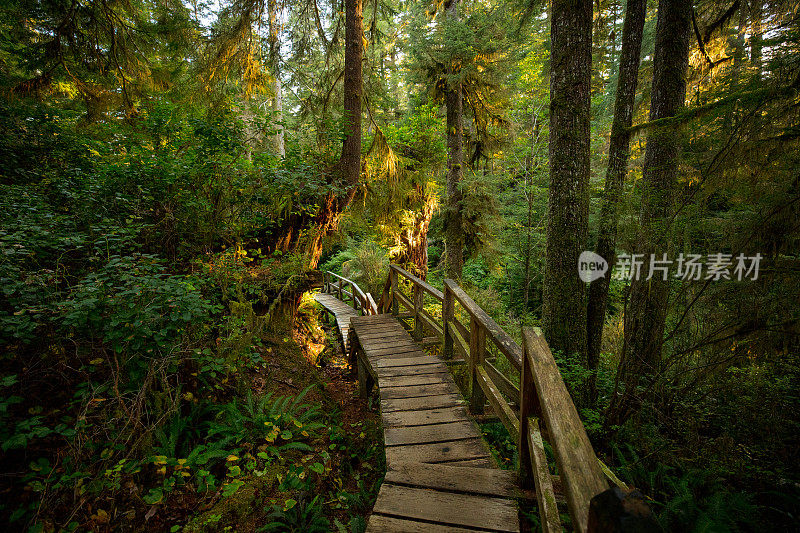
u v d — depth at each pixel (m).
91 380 2.96
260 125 5.79
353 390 5.66
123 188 4.65
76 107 6.32
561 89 4.84
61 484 2.31
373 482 3.37
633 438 3.59
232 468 2.95
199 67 6.25
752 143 2.78
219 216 5.27
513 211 12.69
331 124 6.62
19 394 2.62
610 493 0.87
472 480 2.33
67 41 5.09
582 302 5.05
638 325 3.80
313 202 6.46
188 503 2.66
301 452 3.52
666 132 3.81
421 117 10.12
